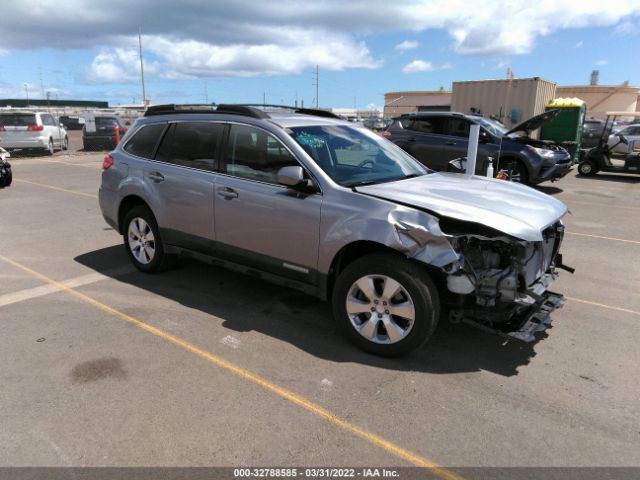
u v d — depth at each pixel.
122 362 3.56
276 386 3.28
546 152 11.11
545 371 3.54
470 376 3.45
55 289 4.96
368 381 3.36
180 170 4.78
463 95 17.19
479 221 3.31
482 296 3.38
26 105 68.50
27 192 10.72
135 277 5.33
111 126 22.61
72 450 2.64
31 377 3.34
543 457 2.65
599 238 7.36
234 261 4.50
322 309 4.55
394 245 3.39
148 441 2.72
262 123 4.25
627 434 2.85
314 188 3.86
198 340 3.91
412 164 4.86
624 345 3.95
